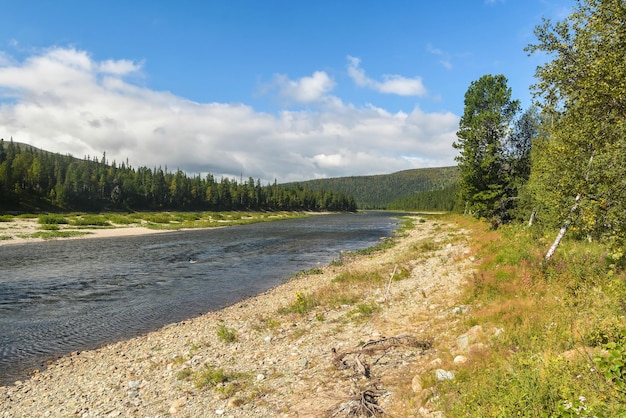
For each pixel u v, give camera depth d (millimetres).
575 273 13812
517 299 12469
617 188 9414
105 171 142250
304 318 16359
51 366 13047
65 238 53219
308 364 11078
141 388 10742
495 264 18688
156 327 17234
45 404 10180
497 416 6023
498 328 10477
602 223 9930
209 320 17672
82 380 11703
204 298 22172
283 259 36156
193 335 15469
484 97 43562
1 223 66938
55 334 16297
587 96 9438
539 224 28844
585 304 10586
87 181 121375
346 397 8500
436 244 34375
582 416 5277
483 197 36500
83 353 14188
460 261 23328
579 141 10539
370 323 14328
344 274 24688
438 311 14281
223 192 160500
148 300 21734
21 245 44562
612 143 9711
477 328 10836
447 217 85062
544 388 6207
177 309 20031
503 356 8484
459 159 38812
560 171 12484
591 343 7992
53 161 150125
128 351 14125
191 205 148750
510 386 6652
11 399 10578
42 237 52188
